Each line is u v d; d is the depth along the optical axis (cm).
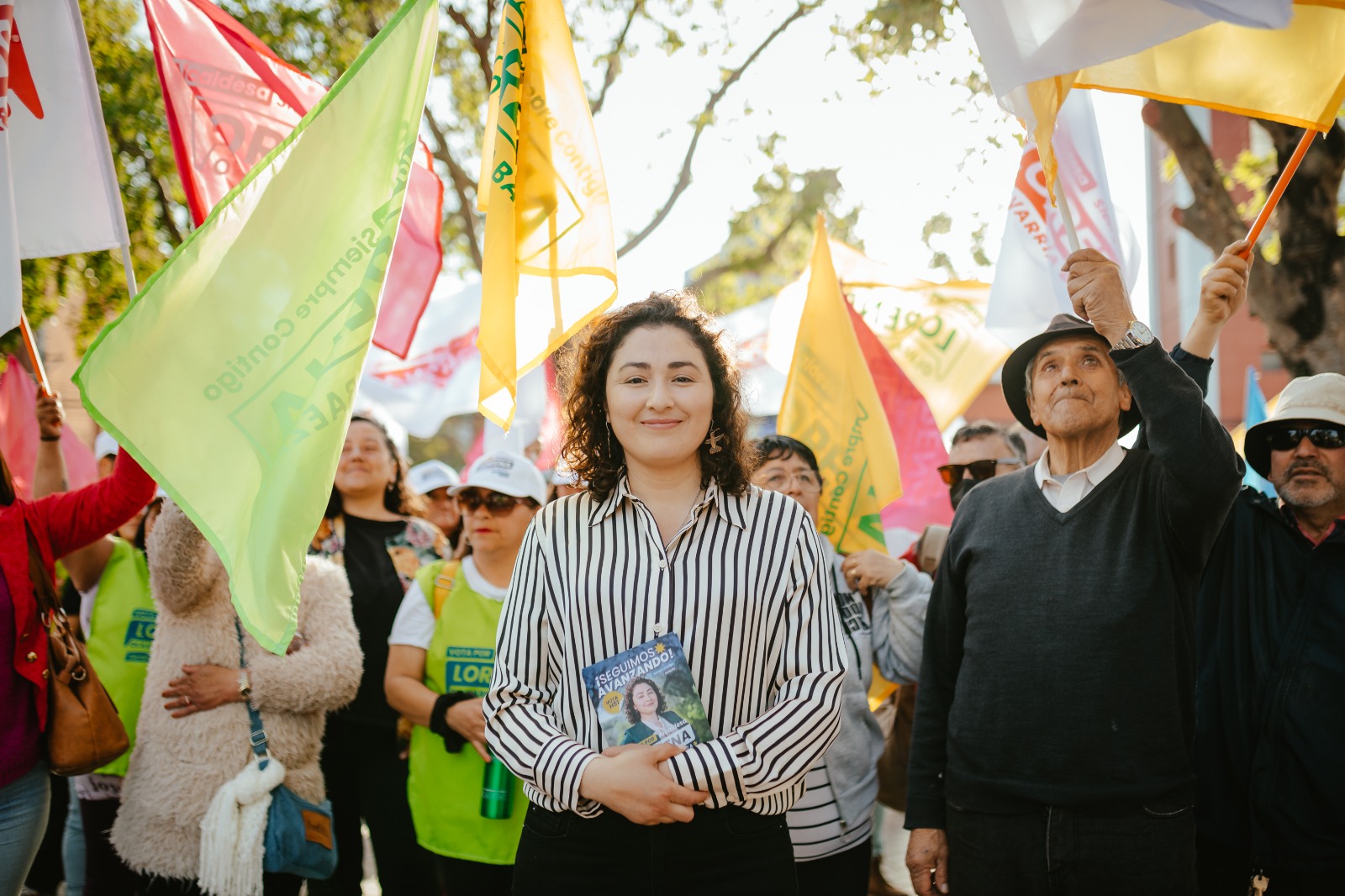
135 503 304
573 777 213
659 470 238
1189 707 266
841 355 404
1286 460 315
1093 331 283
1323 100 271
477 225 1176
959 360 544
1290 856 282
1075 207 394
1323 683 284
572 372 256
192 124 354
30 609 288
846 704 328
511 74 283
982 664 279
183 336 260
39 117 334
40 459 389
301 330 262
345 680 349
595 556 231
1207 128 1291
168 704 332
